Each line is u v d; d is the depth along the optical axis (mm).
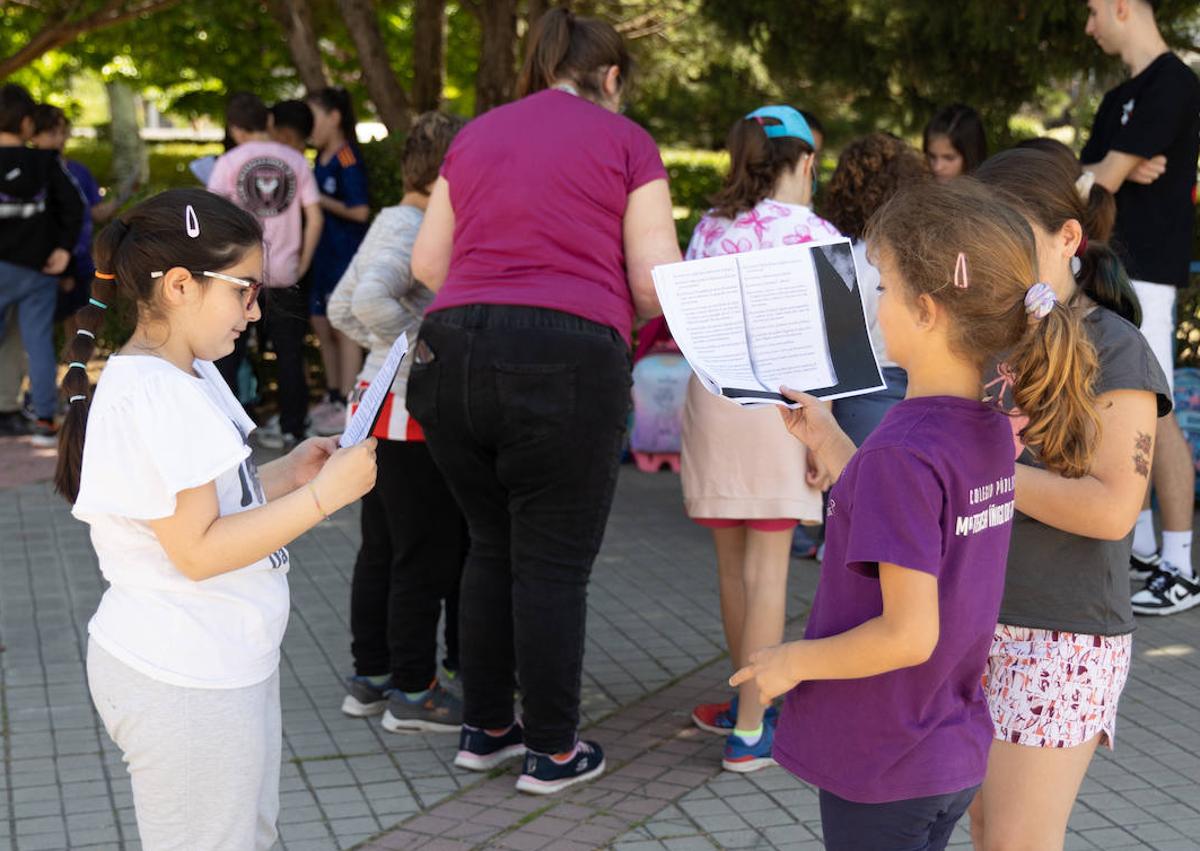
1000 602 2307
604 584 5797
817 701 2191
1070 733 2521
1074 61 7164
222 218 2338
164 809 2336
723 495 3863
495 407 3480
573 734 3809
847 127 16062
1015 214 2080
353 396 4246
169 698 2287
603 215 3555
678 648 5031
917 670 2104
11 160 7477
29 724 4266
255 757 2373
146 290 2318
